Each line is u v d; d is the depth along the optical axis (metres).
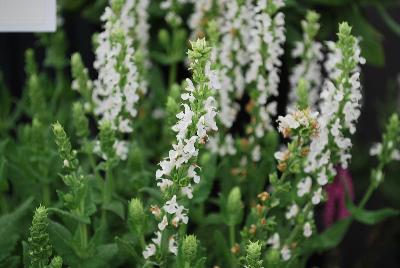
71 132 0.90
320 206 0.99
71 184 0.65
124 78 0.73
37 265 0.60
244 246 0.69
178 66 1.02
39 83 0.87
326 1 0.94
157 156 0.92
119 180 0.80
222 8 0.85
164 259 0.64
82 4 1.05
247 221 0.71
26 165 0.78
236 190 0.72
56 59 0.94
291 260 0.70
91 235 0.77
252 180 0.82
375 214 0.78
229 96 0.83
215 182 0.90
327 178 0.69
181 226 0.68
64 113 0.90
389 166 1.26
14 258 0.68
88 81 0.80
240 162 0.82
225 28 0.81
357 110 0.67
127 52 0.72
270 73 0.77
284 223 0.81
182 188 0.61
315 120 0.63
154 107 0.96
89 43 1.14
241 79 0.82
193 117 0.59
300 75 0.83
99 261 0.67
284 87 0.98
